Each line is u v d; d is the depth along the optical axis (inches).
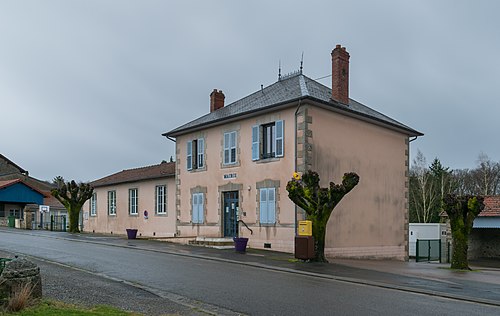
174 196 1031.0
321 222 601.0
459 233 638.5
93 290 358.3
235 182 830.5
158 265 520.7
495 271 650.2
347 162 778.2
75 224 1146.0
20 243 743.1
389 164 859.4
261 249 761.6
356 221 780.6
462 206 641.6
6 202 1568.7
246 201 805.2
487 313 321.4
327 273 494.9
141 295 350.6
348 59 815.7
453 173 2288.4
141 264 524.7
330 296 366.6
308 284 423.2
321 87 855.1
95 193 1349.7
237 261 577.3
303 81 832.3
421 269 594.6
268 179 768.3
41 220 1485.0
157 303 325.4
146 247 729.6
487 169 2190.0
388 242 836.0
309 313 308.8
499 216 920.9
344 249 752.3
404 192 882.8
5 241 778.2
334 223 740.7
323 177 734.5
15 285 280.4
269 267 532.1
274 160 761.6
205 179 902.4
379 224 822.5
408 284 434.6
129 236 928.9
